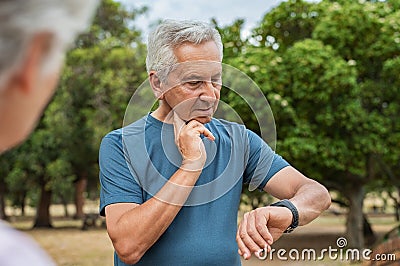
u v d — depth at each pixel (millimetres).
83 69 22562
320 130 14664
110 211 2156
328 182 16109
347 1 15812
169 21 2119
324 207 2262
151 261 2168
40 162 25656
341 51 15281
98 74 22109
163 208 2047
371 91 15141
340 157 14414
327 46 14578
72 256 16047
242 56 14719
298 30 16781
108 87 21344
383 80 15242
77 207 34344
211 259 2170
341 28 15102
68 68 22375
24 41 818
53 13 829
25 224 32062
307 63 14180
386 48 14812
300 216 2141
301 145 13977
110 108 21312
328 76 13828
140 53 21922
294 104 14680
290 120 14602
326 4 16391
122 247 2076
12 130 871
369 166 15742
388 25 14859
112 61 21875
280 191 2348
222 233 2211
